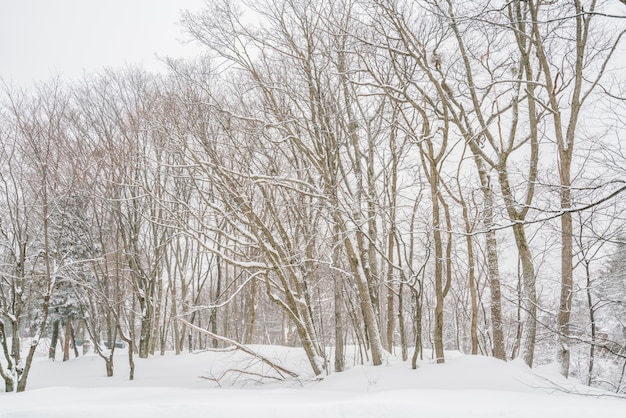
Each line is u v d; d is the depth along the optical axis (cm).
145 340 1955
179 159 1460
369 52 1232
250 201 1195
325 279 1628
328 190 1199
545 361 1773
